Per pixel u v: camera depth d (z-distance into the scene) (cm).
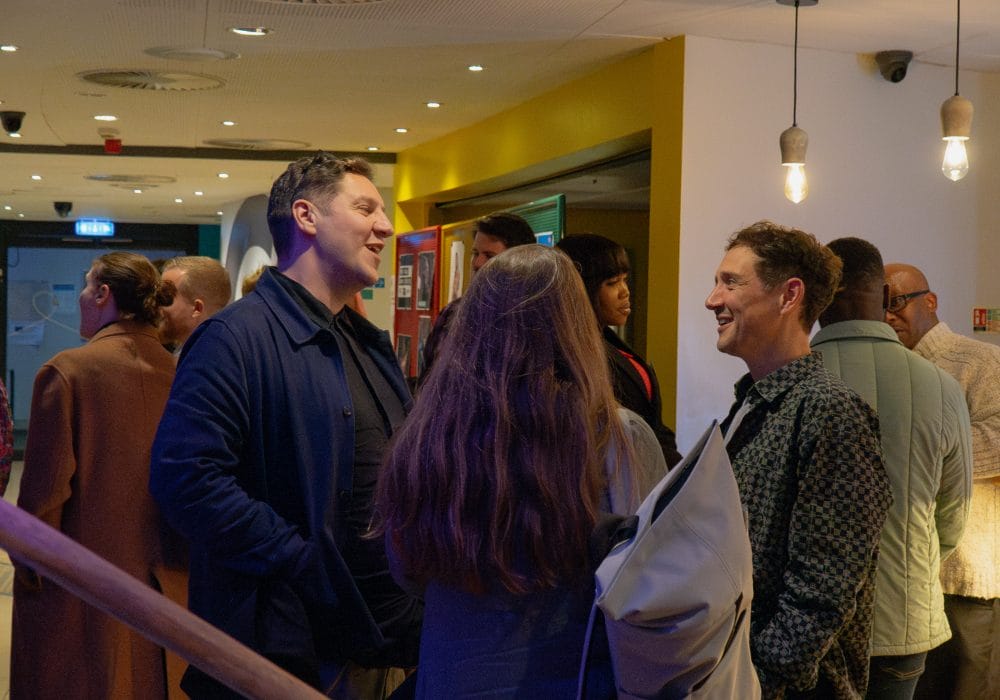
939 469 241
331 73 666
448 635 140
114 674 292
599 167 721
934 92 573
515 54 602
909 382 242
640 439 151
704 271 545
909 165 569
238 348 195
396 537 143
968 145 579
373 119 841
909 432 238
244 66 653
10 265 1786
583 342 144
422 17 527
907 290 324
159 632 105
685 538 127
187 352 198
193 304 372
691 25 523
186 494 186
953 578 313
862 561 183
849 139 560
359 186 212
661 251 558
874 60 563
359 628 195
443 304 747
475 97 738
